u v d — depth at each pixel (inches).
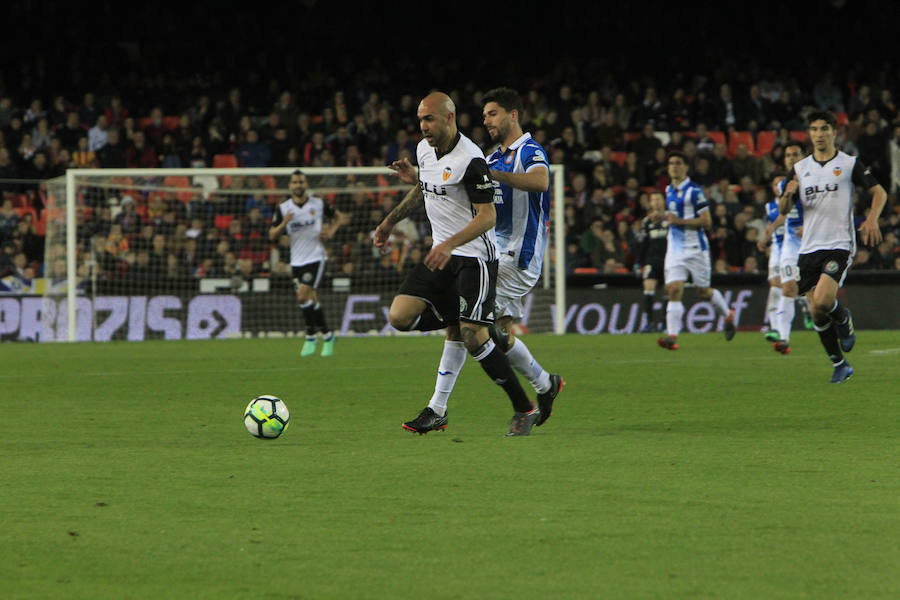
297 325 2662.4
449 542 536.1
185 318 2628.0
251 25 3816.4
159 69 3784.5
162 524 579.5
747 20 3946.9
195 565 498.0
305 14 3895.2
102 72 3644.2
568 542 534.9
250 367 1656.0
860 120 3444.9
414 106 3454.7
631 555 509.7
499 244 1029.8
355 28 3914.9
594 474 717.9
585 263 2844.5
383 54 3905.0
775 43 3939.5
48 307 2578.7
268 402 899.4
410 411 1097.4
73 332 2490.2
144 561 505.7
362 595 449.7
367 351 2021.4
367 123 3341.5
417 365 1670.8
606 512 601.3
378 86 3636.8
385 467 751.1
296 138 3272.6
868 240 1284.4
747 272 2674.7
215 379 1456.7
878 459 777.6
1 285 2677.2
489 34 3951.8
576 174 3186.5
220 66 3779.5
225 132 3329.2
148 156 3191.4
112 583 471.5
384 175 2913.4
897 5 3964.1
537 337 2429.9
